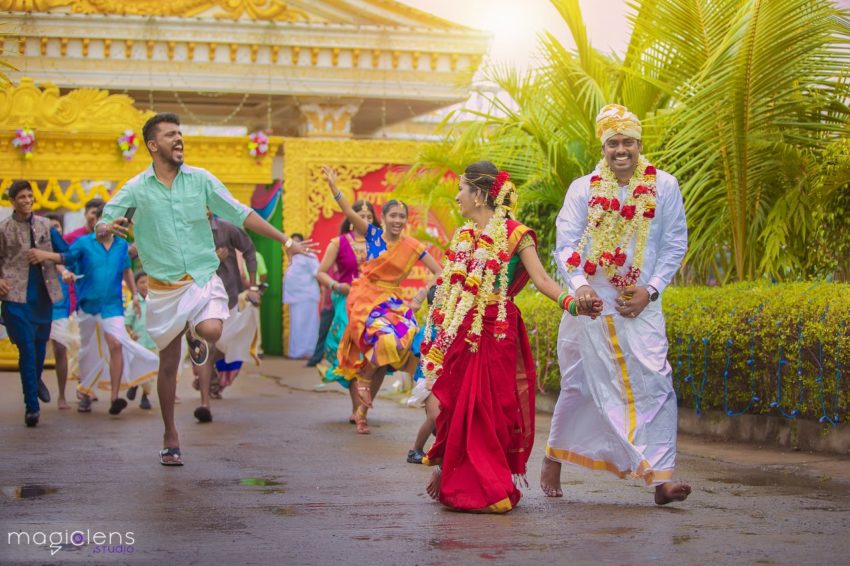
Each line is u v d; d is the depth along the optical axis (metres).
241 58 21.33
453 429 5.35
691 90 9.49
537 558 4.27
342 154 20.28
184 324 6.70
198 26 20.95
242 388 13.74
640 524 4.95
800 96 9.33
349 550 4.41
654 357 5.47
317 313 20.17
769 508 5.32
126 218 6.70
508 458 5.55
